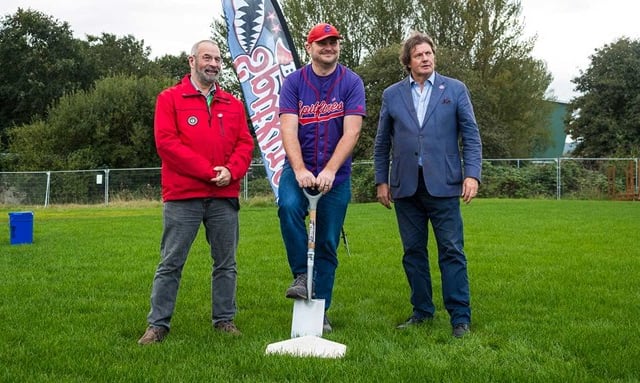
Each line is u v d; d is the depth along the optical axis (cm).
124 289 634
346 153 424
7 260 842
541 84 3966
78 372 359
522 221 1345
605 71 3878
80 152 3058
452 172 458
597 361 372
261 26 927
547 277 674
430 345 416
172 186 436
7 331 454
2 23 4391
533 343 418
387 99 484
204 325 476
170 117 436
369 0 3716
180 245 437
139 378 345
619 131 3775
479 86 3259
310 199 417
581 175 2538
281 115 440
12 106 4412
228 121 451
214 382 337
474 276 684
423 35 466
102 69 4850
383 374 348
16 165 3153
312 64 443
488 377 345
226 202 450
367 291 615
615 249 895
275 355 384
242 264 789
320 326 421
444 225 457
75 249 958
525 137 3847
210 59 438
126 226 1377
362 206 1988
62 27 4509
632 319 484
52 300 575
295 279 439
